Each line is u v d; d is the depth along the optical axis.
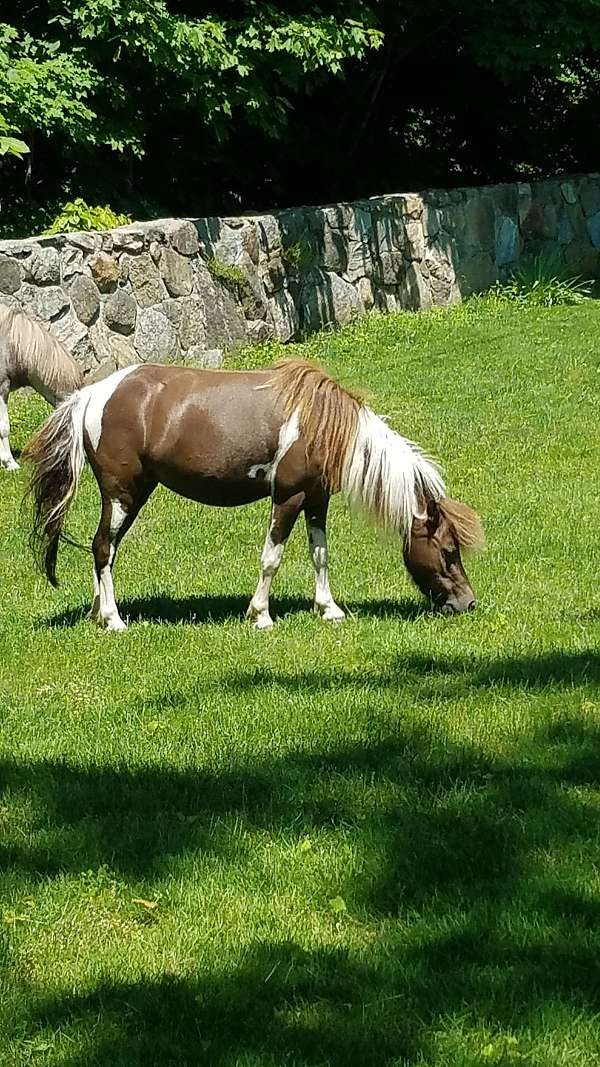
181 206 21.42
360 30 19.11
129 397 8.16
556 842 5.32
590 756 6.14
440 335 18.17
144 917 4.91
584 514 10.80
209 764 6.14
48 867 5.26
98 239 15.15
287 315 17.89
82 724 6.70
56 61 16.78
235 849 5.34
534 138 25.27
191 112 19.84
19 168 18.97
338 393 8.13
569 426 13.70
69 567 9.86
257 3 19.11
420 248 20.09
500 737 6.39
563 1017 4.23
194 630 8.21
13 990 4.44
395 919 4.84
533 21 21.42
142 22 16.98
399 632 8.07
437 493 8.30
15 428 13.65
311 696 6.96
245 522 10.97
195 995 4.40
